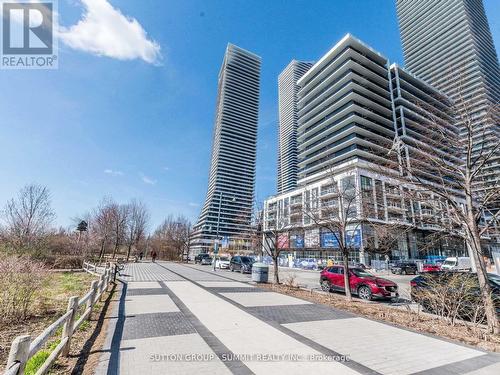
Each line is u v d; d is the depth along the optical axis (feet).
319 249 162.09
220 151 353.92
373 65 216.74
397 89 196.24
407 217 34.30
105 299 32.45
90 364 14.14
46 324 22.41
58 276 55.72
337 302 34.88
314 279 75.10
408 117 174.60
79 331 19.83
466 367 14.97
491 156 26.27
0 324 21.62
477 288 28.07
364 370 14.23
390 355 16.47
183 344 17.22
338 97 222.28
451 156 29.45
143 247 199.82
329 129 219.41
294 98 416.26
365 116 202.59
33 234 65.36
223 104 385.09
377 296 39.19
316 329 21.61
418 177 28.81
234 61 420.36
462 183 28.58
